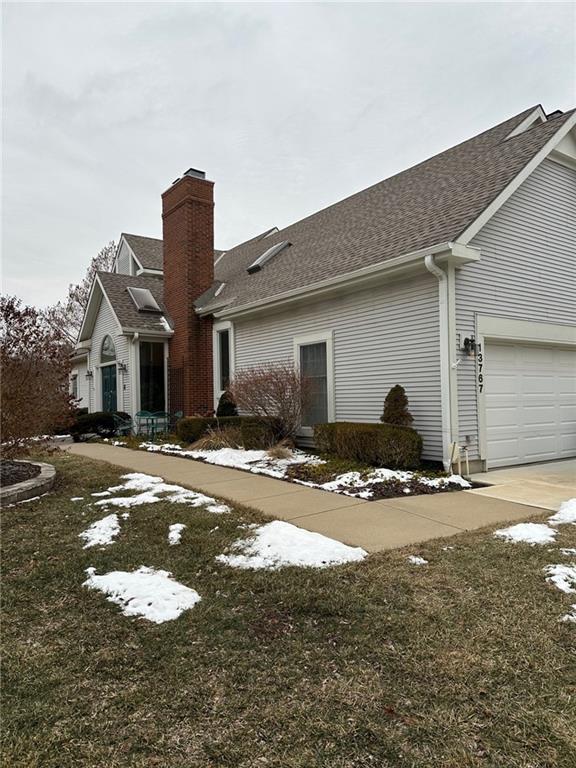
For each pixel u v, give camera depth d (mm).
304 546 4180
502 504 5828
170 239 15320
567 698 2234
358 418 9250
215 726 2104
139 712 2205
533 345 9172
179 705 2244
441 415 7656
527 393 9016
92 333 17797
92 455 10547
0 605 3311
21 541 4566
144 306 15188
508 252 8594
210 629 2920
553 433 9492
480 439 7949
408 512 5457
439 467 7688
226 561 3949
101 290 16266
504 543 4297
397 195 11531
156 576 3666
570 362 9945
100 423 14391
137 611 3158
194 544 4344
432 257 7320
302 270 11094
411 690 2305
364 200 13250
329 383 9883
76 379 21891
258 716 2156
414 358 8125
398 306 8422
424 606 3129
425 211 9219
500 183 7992
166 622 3012
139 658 2635
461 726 2061
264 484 7086
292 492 6523
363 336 9125
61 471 8297
